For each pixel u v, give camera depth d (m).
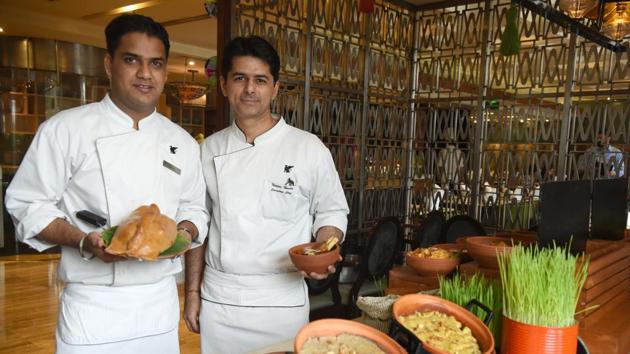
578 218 1.75
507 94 4.20
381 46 4.48
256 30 3.45
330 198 1.87
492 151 4.32
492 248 1.71
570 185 1.68
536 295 1.19
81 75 7.95
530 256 1.27
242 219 1.74
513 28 3.10
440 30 4.60
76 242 1.31
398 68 4.68
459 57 4.48
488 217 4.36
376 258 3.30
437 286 1.91
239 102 1.70
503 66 4.20
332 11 3.97
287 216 1.80
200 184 1.74
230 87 1.69
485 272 1.70
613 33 2.76
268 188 1.76
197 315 1.90
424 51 4.73
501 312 1.34
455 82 4.52
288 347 1.38
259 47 1.65
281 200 1.77
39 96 7.71
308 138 1.85
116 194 1.46
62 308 1.51
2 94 7.54
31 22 6.69
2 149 7.65
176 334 1.66
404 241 4.31
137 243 1.21
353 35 4.20
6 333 3.75
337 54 4.07
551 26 3.89
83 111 1.49
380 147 4.58
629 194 3.57
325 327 1.13
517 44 3.11
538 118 4.02
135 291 1.51
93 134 1.46
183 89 8.34
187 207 1.69
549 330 1.16
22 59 7.46
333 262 1.48
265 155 1.78
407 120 4.87
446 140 4.63
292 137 1.83
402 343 1.21
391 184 4.75
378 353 1.06
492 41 4.27
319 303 3.13
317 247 1.56
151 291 1.54
